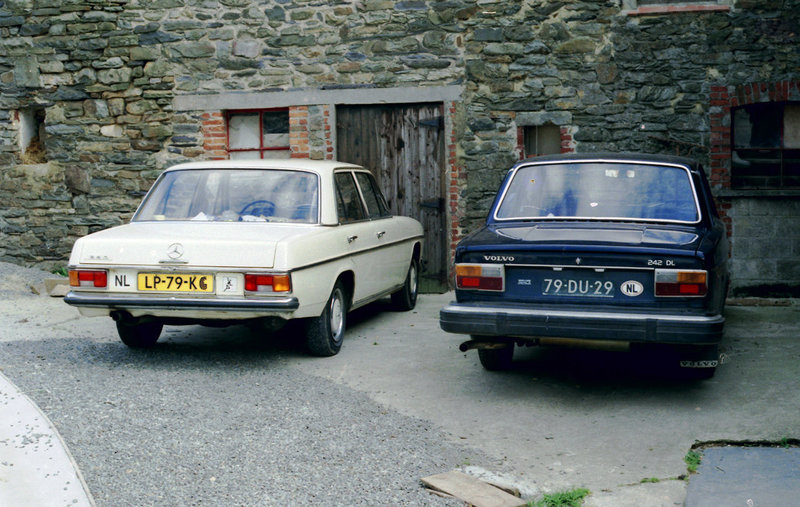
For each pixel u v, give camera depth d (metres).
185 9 10.46
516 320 4.99
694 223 5.44
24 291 9.86
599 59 9.51
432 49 9.87
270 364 6.20
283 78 10.28
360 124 10.20
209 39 10.43
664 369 6.18
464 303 5.25
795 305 8.87
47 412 4.73
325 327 6.35
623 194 5.70
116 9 10.62
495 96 9.77
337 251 6.43
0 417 4.59
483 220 9.91
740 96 9.19
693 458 4.32
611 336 4.81
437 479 3.99
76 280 5.92
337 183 6.97
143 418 4.73
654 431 4.77
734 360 6.38
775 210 9.02
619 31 9.45
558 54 9.60
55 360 6.07
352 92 10.09
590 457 4.41
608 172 5.85
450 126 9.88
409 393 5.55
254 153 10.67
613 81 9.50
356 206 7.27
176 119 10.60
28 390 5.15
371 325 7.88
